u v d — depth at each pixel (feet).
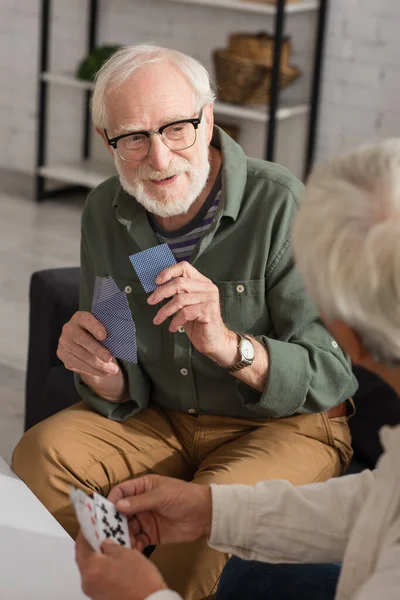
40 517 5.37
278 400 6.54
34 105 19.40
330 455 6.84
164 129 6.57
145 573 4.26
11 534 5.18
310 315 6.74
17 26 18.99
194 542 6.00
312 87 16.05
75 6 18.17
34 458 6.68
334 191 3.84
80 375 7.19
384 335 3.69
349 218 3.75
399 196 3.69
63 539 5.17
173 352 6.94
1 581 4.78
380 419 7.29
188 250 6.98
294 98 16.47
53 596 4.71
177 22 17.24
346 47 15.69
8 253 15.51
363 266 3.63
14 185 19.16
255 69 15.31
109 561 4.35
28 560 4.96
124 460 6.90
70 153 19.30
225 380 6.89
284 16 14.71
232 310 6.86
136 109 6.56
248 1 15.33
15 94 19.54
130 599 4.21
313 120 16.19
